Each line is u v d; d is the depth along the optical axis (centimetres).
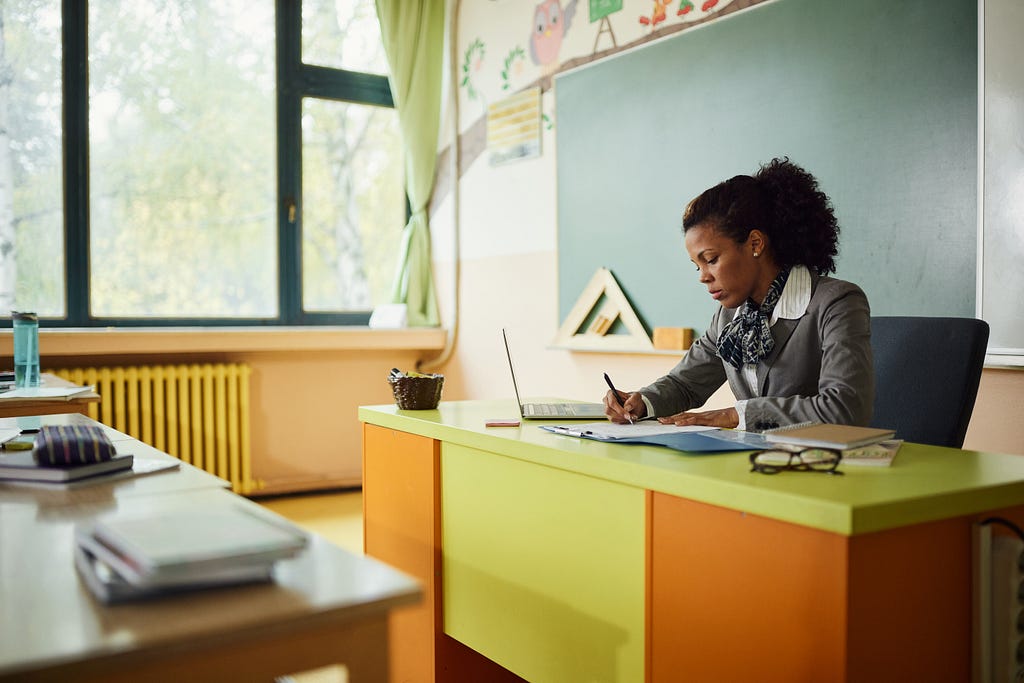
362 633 87
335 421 477
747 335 180
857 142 269
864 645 109
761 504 117
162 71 434
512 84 423
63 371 393
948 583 119
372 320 484
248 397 445
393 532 215
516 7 420
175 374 423
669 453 149
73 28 412
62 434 146
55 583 88
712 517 126
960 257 244
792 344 175
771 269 178
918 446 154
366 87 488
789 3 287
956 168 244
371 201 493
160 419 419
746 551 121
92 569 88
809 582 112
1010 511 126
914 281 255
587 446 158
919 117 253
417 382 220
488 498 181
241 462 446
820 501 109
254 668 82
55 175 412
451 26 467
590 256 371
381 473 220
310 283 476
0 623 76
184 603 80
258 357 455
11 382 304
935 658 118
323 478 471
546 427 181
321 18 473
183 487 136
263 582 86
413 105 476
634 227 349
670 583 134
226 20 448
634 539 143
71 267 416
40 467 139
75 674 69
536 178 409
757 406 166
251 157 458
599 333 365
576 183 378
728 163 309
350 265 488
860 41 267
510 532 174
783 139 290
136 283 432
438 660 199
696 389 202
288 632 78
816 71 280
